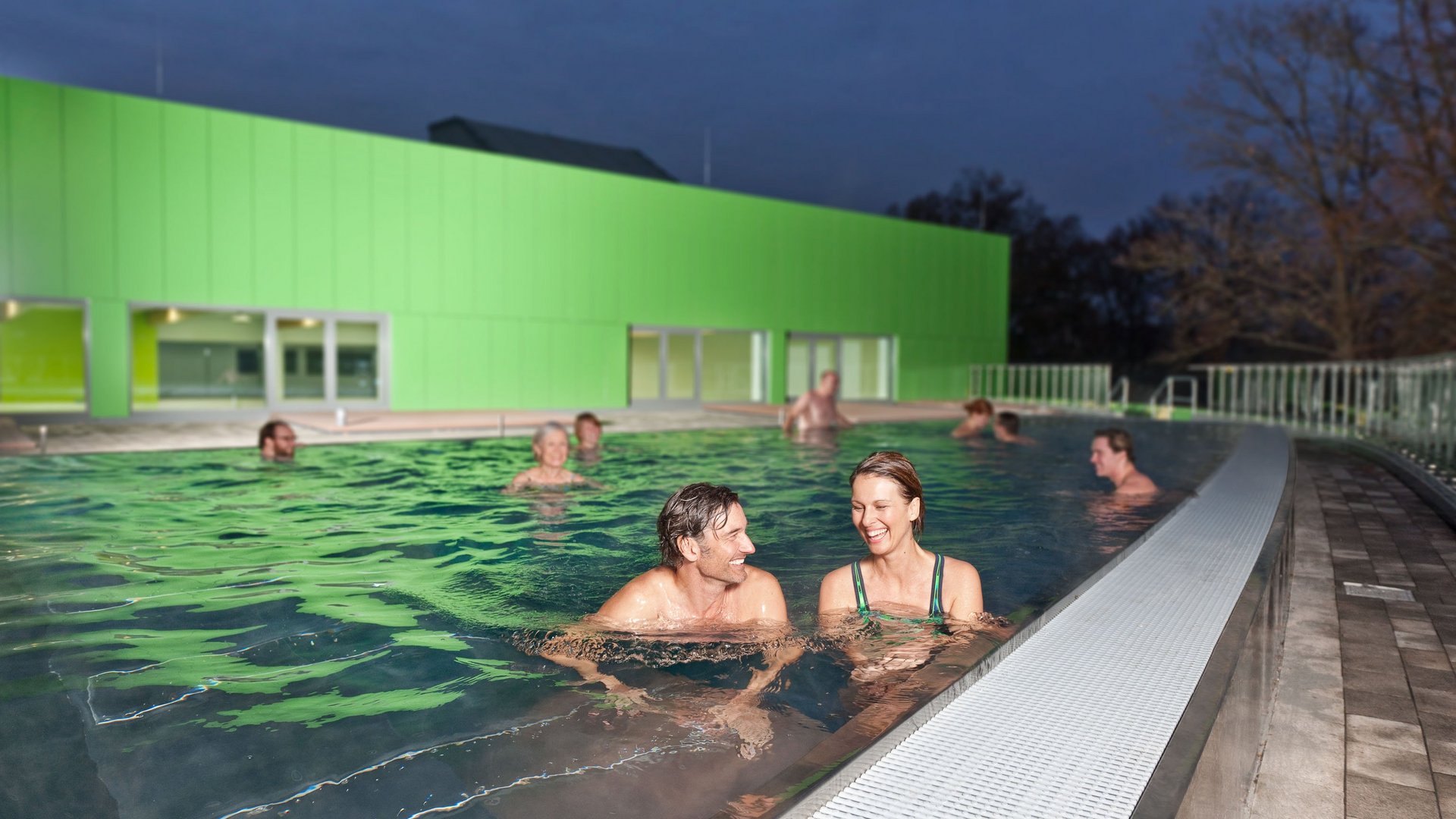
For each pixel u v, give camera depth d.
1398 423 10.88
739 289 19.31
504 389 16.42
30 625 3.04
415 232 15.37
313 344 14.59
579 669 2.52
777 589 2.86
